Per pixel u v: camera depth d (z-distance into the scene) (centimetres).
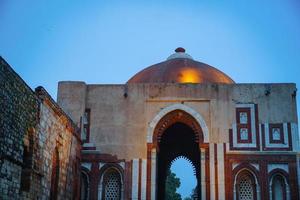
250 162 1931
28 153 1298
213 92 2030
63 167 1644
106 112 2041
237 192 1903
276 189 1917
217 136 1972
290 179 1903
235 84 2039
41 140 1388
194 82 2100
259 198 1884
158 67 2258
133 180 1944
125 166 1962
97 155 1983
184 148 2577
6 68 1098
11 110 1144
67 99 2048
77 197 1850
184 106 2019
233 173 1922
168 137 2527
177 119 2031
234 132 1973
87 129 2023
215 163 1938
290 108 2000
